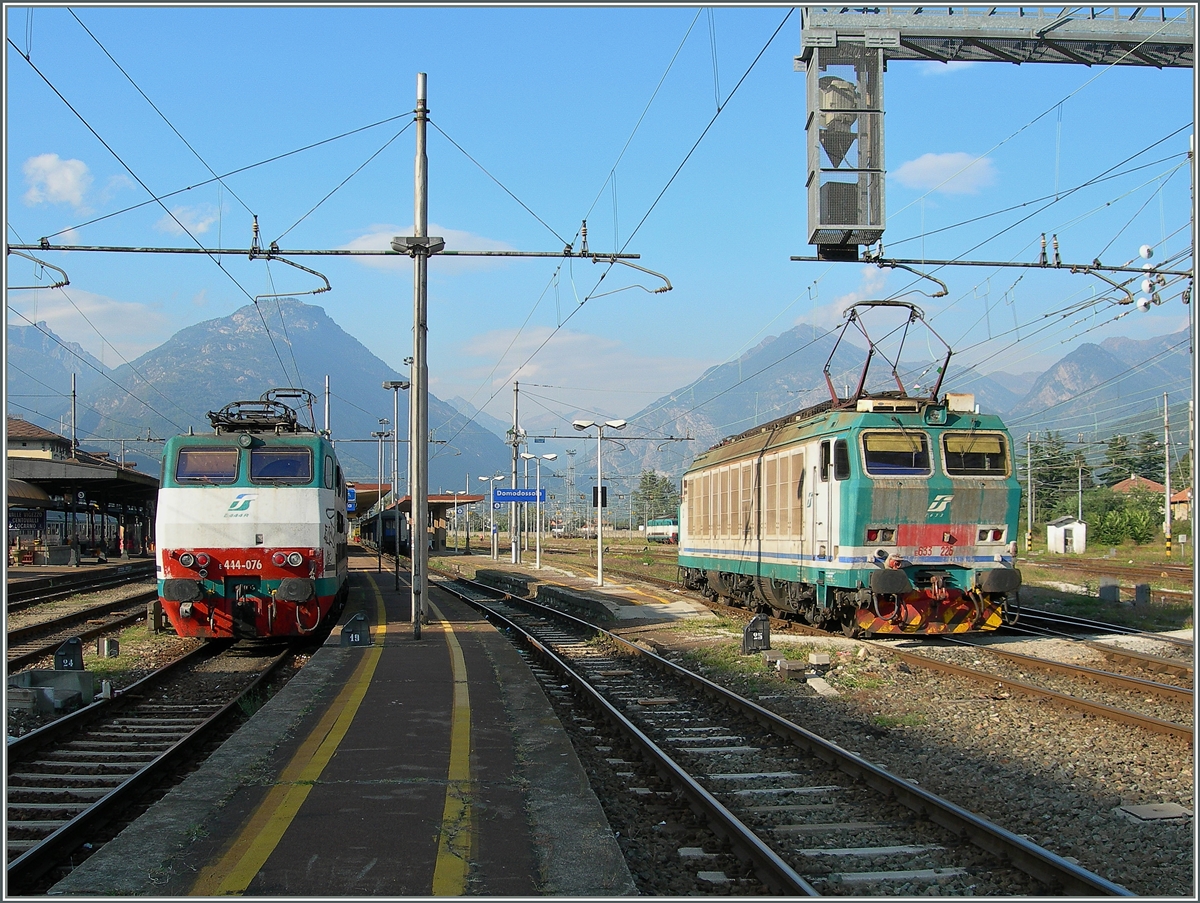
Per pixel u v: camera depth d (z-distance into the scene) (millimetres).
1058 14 13141
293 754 8141
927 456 15992
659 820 7117
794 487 18047
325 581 16016
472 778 7410
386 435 50375
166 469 15836
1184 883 5816
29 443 57469
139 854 5758
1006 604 16344
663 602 25188
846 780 8031
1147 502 68188
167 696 12273
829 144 12492
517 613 25609
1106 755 8766
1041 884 5766
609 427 31578
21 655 14844
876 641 16656
